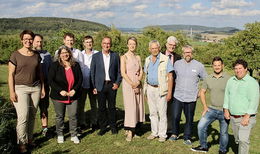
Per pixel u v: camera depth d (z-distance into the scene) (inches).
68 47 241.4
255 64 1365.7
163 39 1646.2
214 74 210.1
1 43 1710.1
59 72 218.8
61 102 221.6
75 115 229.0
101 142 237.8
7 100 289.6
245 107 187.5
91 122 273.4
